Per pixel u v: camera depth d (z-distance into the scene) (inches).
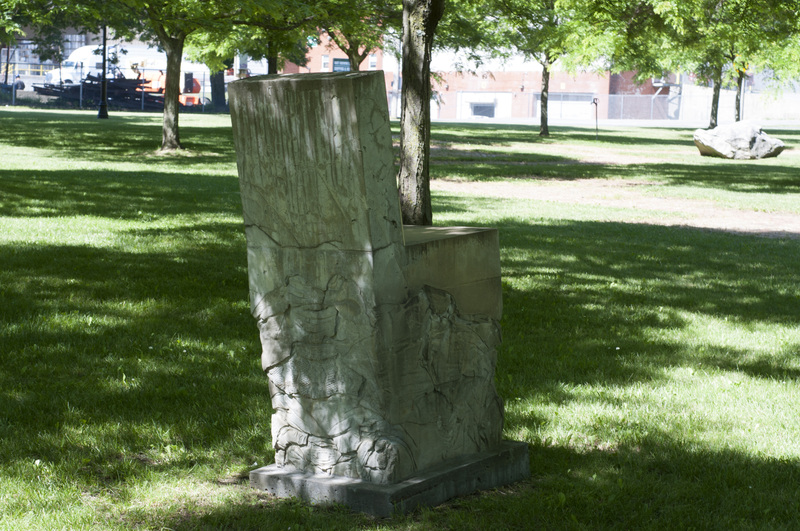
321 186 146.4
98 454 174.1
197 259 400.2
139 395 211.3
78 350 248.7
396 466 150.6
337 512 149.7
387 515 147.2
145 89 2765.7
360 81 140.1
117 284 338.0
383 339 148.2
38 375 224.2
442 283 157.8
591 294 364.8
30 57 3353.8
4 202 562.3
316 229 149.2
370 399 150.6
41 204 564.4
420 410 156.3
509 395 222.7
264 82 149.3
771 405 222.4
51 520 142.3
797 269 451.8
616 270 429.1
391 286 148.1
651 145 1733.5
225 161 1019.9
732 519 152.5
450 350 160.4
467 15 1512.1
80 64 2805.1
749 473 174.2
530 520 149.1
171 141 1119.0
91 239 441.7
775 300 367.9
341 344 151.6
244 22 956.6
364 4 1058.1
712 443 192.2
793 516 154.7
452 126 2242.9
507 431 196.4
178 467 170.4
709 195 855.7
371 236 143.6
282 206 152.2
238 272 374.6
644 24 1112.2
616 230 581.0
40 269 358.6
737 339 296.4
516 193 830.5
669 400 224.2
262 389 220.2
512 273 407.2
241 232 487.8
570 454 183.5
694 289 386.3
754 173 1125.7
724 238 564.4
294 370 158.2
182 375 229.8
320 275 150.9
